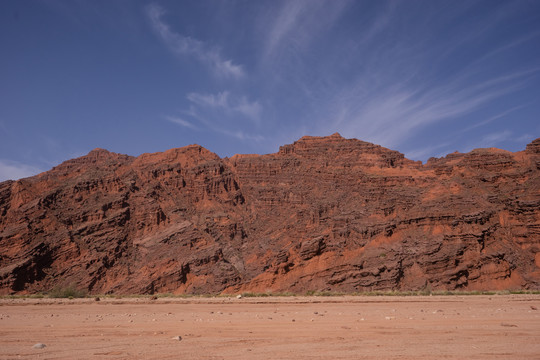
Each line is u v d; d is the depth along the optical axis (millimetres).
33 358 12688
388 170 167875
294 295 55500
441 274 94500
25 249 137875
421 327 18062
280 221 185875
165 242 153750
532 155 139375
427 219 110688
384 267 97688
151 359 12391
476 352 12594
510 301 36531
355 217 128750
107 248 150750
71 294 66500
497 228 107812
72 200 171875
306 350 13359
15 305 42969
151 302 40875
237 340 15484
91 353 13359
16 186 168875
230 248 166750
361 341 14750
